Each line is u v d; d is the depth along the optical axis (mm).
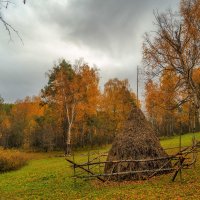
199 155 30469
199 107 39438
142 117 25391
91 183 22875
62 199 19078
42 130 81438
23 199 20016
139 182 21609
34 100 97562
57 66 64188
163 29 40281
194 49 39344
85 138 84875
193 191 17609
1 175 35312
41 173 31266
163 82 44781
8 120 97000
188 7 39875
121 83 77000
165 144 48406
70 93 60438
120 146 23578
